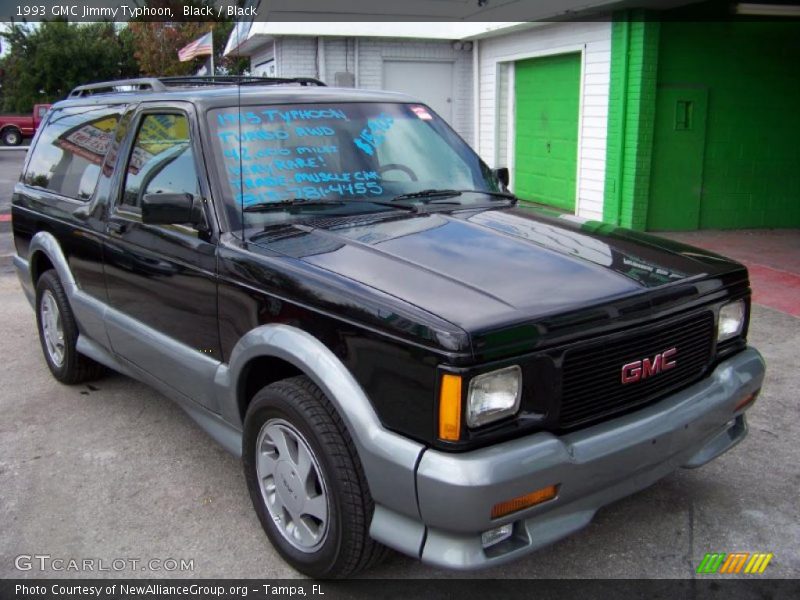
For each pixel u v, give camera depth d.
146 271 3.94
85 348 4.95
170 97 4.06
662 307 2.93
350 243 3.23
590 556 3.32
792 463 4.11
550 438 2.62
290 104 4.01
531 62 13.34
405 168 4.09
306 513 3.07
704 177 11.07
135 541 3.48
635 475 2.94
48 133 5.63
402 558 3.32
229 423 3.57
